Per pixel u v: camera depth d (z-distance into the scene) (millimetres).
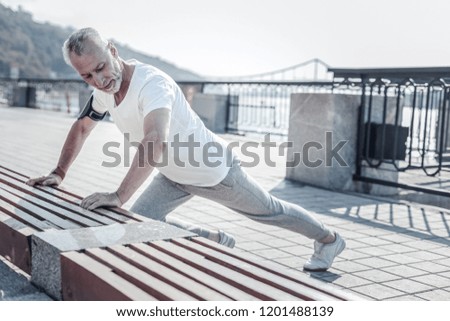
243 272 2037
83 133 3404
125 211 2818
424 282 3439
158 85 2715
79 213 2748
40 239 2297
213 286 1876
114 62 2646
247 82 14500
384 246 4293
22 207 2855
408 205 6016
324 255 3520
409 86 7027
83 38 2537
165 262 2086
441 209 5902
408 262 3873
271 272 2086
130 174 2732
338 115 6832
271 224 3242
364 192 7113
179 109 2844
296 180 7262
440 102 8805
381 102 7129
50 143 10242
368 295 3172
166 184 3191
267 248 4090
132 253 2166
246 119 14672
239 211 3184
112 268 2006
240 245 4148
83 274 1986
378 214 5480
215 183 2977
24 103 23312
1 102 25078
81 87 20281
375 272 3613
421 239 4555
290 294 1836
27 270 2428
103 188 6172
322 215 5328
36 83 22797
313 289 1930
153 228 2541
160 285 1848
